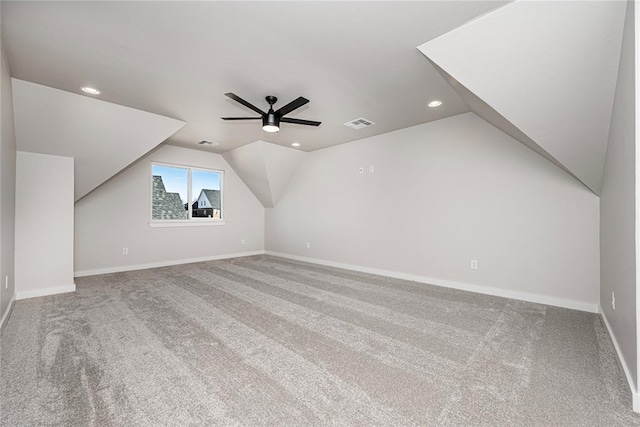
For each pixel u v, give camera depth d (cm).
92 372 175
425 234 402
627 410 142
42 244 340
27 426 131
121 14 187
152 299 325
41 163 340
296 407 145
